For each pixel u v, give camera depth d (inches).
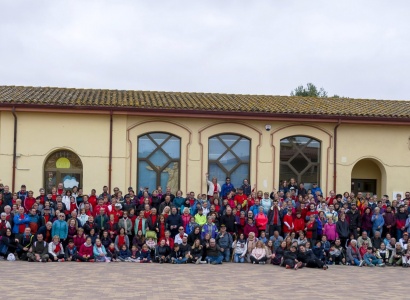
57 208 699.4
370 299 482.9
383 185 940.0
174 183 884.0
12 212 698.8
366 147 927.0
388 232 773.3
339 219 753.6
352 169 939.3
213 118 884.6
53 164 865.5
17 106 835.4
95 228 707.4
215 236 721.0
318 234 749.9
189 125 885.2
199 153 886.4
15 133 846.5
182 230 711.1
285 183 851.4
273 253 721.6
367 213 770.2
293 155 911.7
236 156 898.1
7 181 844.6
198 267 664.4
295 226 749.9
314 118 893.8
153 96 967.6
